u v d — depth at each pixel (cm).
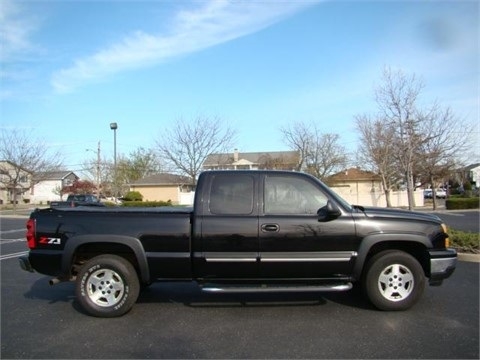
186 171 3356
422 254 603
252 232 567
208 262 568
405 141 3058
